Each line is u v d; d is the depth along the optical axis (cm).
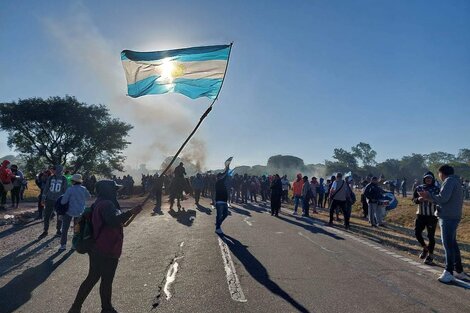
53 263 788
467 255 944
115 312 492
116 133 5200
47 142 4969
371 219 1482
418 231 855
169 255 876
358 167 12875
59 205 902
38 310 536
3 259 820
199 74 657
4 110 4688
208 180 3177
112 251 487
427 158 13375
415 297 601
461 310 549
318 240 1095
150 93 651
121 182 3725
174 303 566
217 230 1188
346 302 576
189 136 534
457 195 698
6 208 1820
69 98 5012
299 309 546
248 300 580
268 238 1115
